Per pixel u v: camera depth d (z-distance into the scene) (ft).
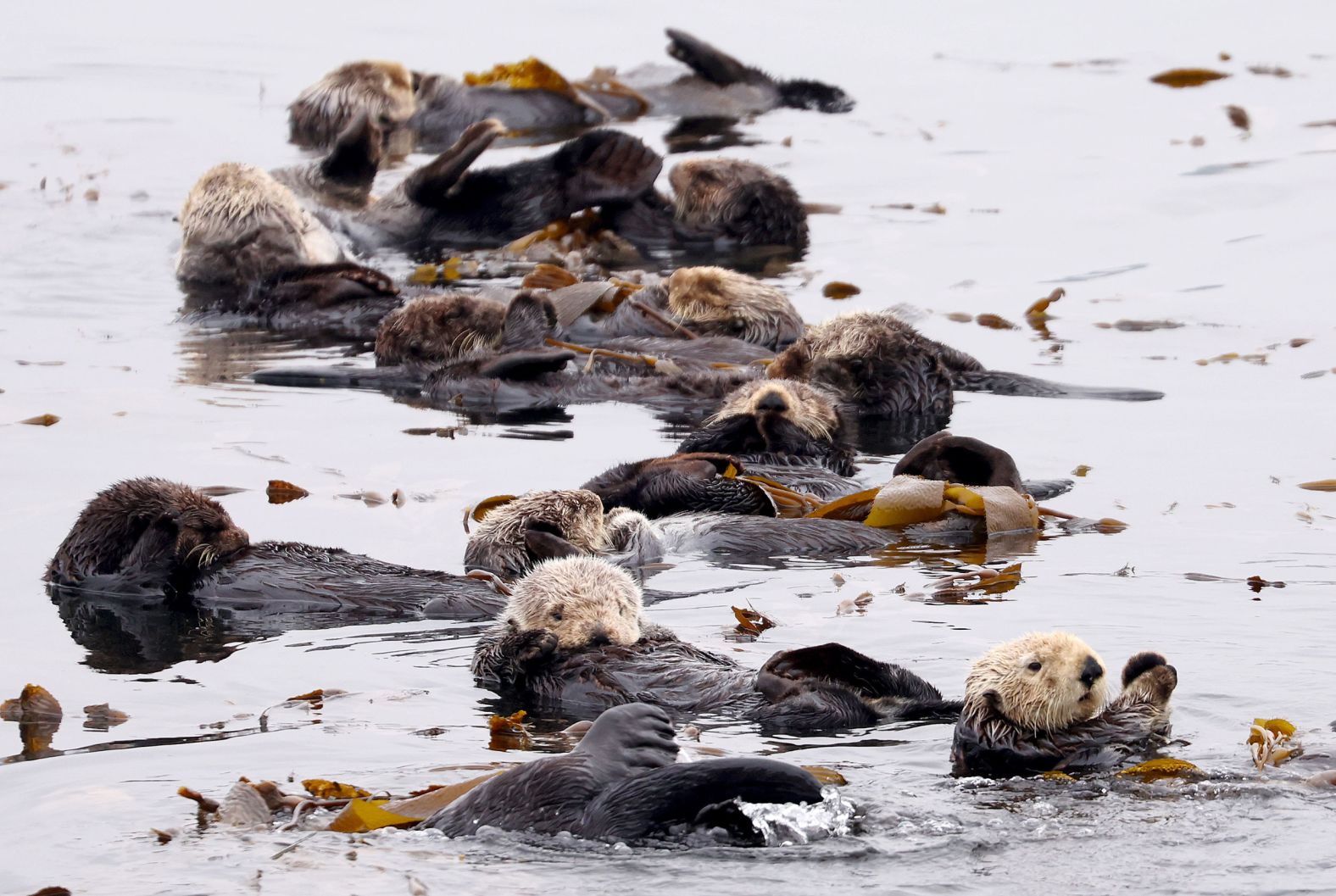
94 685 64.85
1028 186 179.52
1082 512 87.71
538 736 58.90
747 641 68.64
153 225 161.99
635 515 83.66
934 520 85.76
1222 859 45.50
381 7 300.61
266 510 87.40
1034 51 262.88
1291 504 88.17
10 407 106.11
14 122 209.36
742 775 47.65
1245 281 143.54
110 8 297.12
